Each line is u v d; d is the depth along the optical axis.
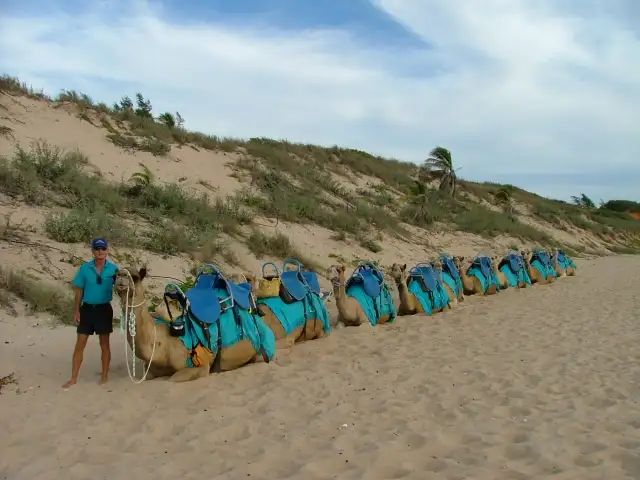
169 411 6.66
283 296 10.09
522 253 20.70
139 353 7.43
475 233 29.39
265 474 5.12
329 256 19.19
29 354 8.66
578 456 5.37
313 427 6.20
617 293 17.75
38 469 5.23
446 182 34.91
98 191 16.14
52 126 20.14
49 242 12.89
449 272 15.49
